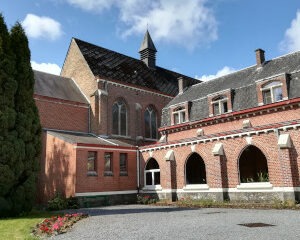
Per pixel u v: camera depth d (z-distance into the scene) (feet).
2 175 49.93
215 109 93.61
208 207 60.49
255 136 62.85
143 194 83.35
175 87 137.80
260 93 82.12
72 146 74.13
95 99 103.40
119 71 119.24
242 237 27.86
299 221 36.50
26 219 46.47
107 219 44.32
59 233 33.40
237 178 64.64
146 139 117.91
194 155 92.02
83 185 72.84
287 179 55.83
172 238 28.48
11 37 56.49
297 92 75.00
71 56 117.80
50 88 101.19
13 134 52.54
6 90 52.70
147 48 138.92
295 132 56.95
